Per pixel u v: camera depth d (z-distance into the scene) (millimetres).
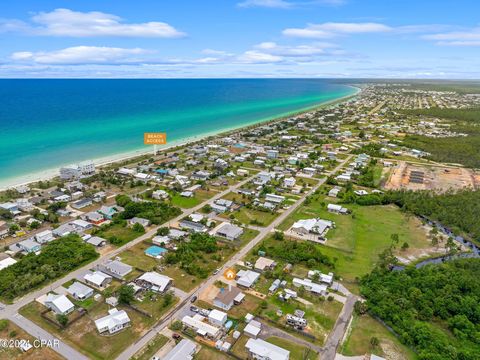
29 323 64312
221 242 97000
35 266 80438
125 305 69875
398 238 103188
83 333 62250
